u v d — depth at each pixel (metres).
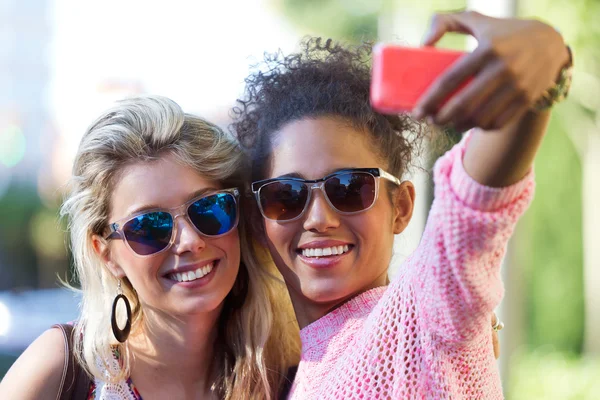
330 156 1.95
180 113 2.13
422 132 2.34
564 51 1.09
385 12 7.77
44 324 5.91
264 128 2.10
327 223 1.90
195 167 2.10
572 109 7.35
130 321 2.16
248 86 2.29
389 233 2.05
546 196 8.01
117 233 2.11
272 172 2.04
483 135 1.26
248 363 2.27
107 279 2.23
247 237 2.30
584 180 7.87
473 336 1.46
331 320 1.96
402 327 1.58
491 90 1.03
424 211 4.11
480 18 1.09
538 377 6.73
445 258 1.38
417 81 1.08
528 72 1.03
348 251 1.95
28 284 11.45
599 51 6.51
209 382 2.31
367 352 1.65
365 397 1.62
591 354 7.84
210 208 2.08
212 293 2.10
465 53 1.08
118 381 2.14
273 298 2.40
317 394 1.81
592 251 7.91
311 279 1.95
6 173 12.14
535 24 1.07
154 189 2.06
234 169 2.20
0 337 5.65
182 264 2.06
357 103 2.01
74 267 2.39
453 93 1.05
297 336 2.52
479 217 1.29
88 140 2.14
